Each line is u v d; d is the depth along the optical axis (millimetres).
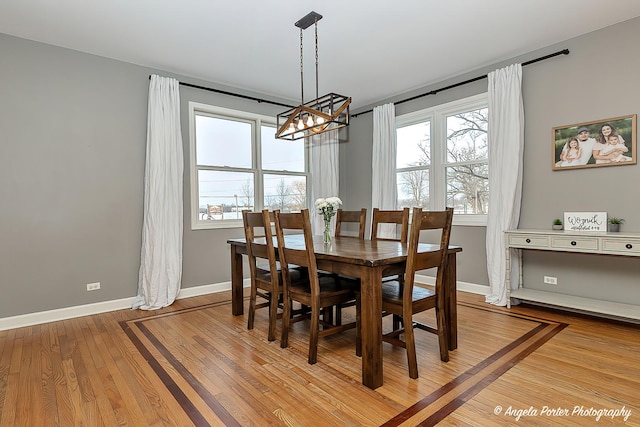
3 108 2939
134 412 1683
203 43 3205
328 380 1974
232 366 2158
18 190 3002
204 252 4078
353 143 5398
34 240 3072
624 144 2900
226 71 3871
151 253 3510
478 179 3969
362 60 3629
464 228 4023
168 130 3684
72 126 3258
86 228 3328
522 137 3447
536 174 3408
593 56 3053
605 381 1920
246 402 1756
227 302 3711
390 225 4660
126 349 2445
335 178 5254
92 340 2623
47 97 3139
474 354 2291
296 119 2928
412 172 4680
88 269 3334
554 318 3020
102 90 3420
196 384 1940
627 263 2918
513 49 3402
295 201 5035
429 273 4402
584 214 3076
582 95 3119
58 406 1742
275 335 2629
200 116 4156
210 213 4211
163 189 3607
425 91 4426
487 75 3764
